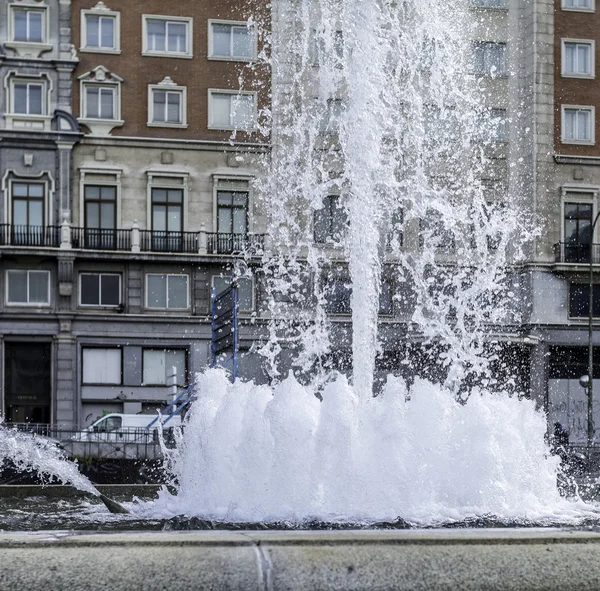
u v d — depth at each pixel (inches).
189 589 142.1
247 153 1544.0
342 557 147.6
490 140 1560.0
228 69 1555.1
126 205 1530.5
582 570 151.1
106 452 837.2
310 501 266.1
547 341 1569.9
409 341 1366.9
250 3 1560.0
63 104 1523.1
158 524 250.5
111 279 1517.0
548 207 1594.5
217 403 303.3
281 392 271.9
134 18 1546.5
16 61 1509.6
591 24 1638.8
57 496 355.3
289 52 1525.6
